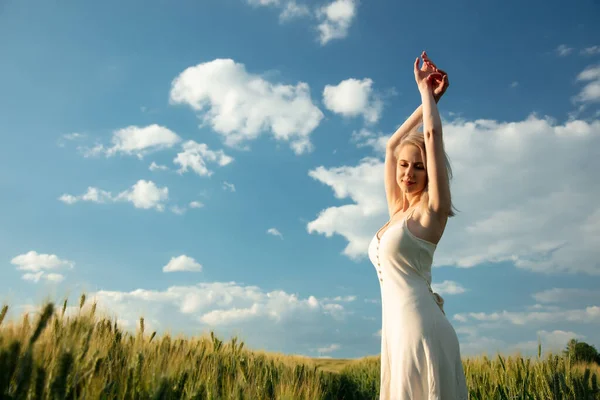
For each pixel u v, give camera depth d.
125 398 2.51
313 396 4.57
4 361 2.01
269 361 6.52
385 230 2.78
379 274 2.69
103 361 2.73
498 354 5.54
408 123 3.16
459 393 2.38
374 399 8.54
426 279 2.52
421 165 2.67
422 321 2.36
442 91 2.70
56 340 2.51
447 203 2.47
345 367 12.13
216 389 3.36
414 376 2.31
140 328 4.07
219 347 5.17
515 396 4.68
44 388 2.05
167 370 2.79
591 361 5.26
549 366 4.96
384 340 2.62
